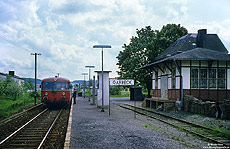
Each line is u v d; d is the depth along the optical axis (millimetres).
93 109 22031
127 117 15711
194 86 19141
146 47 36750
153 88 26391
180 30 37312
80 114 17531
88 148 7508
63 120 14633
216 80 19625
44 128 11539
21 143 8398
